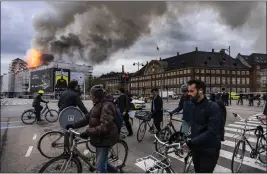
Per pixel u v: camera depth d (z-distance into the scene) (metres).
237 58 95.44
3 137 8.12
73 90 6.17
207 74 82.00
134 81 114.75
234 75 86.12
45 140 5.38
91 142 3.55
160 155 3.60
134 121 12.70
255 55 92.19
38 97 11.90
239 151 4.84
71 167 3.53
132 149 6.42
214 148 3.01
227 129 9.99
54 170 3.41
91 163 4.01
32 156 5.71
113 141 3.53
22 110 21.34
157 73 96.81
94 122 3.49
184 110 5.36
